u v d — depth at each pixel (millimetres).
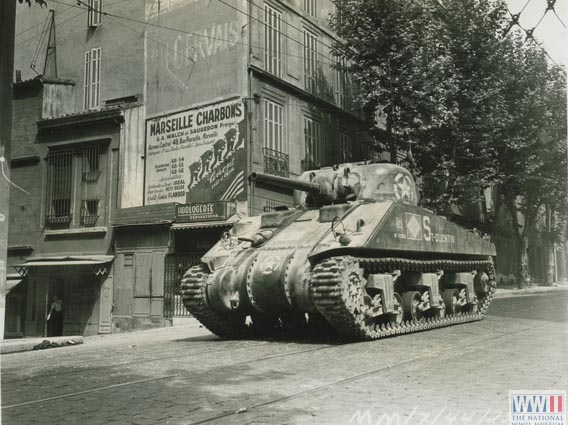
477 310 16828
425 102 22984
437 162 25656
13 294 26562
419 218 13477
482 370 7906
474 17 24078
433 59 23156
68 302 25188
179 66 25141
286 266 11664
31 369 8891
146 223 23391
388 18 23578
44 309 25812
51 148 26891
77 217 26016
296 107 25984
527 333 12617
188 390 6871
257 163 23062
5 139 12406
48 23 29891
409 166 24328
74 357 10461
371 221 11938
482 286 16969
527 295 30500
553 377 7348
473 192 25953
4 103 12375
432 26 23812
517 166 28188
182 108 24719
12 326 26375
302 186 13438
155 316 22969
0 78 12328
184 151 24391
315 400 6223
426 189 26078
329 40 29109
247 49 23281
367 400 6188
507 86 24516
